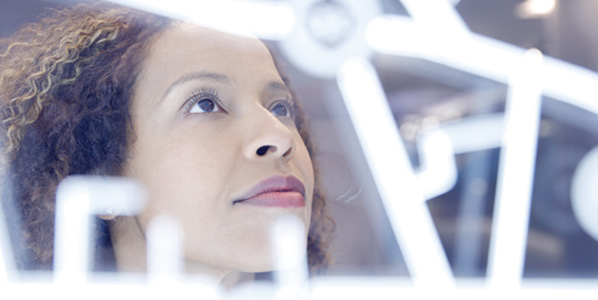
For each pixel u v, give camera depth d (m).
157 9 0.88
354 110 1.65
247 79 0.85
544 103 2.09
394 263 1.59
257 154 0.81
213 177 0.79
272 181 0.80
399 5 1.71
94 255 0.87
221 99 0.83
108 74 0.84
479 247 2.33
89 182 0.84
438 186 2.25
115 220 0.86
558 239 2.17
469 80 2.21
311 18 1.55
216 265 0.82
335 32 1.61
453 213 2.35
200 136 0.80
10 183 0.88
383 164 1.64
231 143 0.80
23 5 1.33
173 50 0.84
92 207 0.85
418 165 2.21
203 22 0.88
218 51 0.85
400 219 1.61
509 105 1.80
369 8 1.66
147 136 0.82
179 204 0.80
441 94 2.26
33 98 0.89
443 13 1.77
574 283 2.07
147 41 0.85
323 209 1.26
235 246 0.79
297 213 0.82
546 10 2.08
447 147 2.24
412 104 2.25
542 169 2.21
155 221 0.81
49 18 0.99
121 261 0.86
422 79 2.25
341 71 1.64
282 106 0.93
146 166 0.81
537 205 2.21
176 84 0.81
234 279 0.91
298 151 0.89
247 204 0.79
